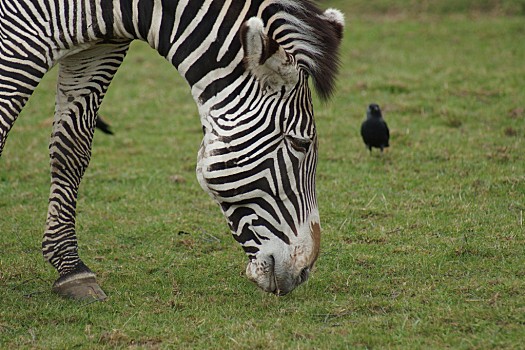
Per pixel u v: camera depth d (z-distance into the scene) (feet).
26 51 55.36
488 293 59.52
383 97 132.16
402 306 57.82
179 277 67.36
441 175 95.04
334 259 70.38
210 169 51.44
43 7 55.06
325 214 83.56
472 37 171.22
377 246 73.77
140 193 93.91
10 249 75.61
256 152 51.08
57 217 63.87
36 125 124.67
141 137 118.11
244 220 52.80
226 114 51.49
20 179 100.01
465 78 140.26
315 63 51.83
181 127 122.72
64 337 54.60
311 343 52.26
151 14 53.88
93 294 61.98
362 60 156.97
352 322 55.57
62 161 63.46
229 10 52.16
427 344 51.44
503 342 50.67
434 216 81.25
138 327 55.83
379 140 101.14
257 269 52.85
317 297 61.00
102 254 74.84
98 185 97.76
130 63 162.91
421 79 141.08
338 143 110.11
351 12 197.88
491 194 87.35
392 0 199.31
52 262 63.77
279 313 57.77
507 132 110.22
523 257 68.18
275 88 50.75
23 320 57.88
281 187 51.78
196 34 52.60
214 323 56.39
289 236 52.49
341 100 131.34
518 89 132.16
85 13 54.90
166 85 147.54
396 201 86.79
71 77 61.41
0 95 55.42
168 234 79.92
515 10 188.44
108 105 134.51
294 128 51.29
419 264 67.97
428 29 178.29
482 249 69.92
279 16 51.93
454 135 110.73
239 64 51.49
